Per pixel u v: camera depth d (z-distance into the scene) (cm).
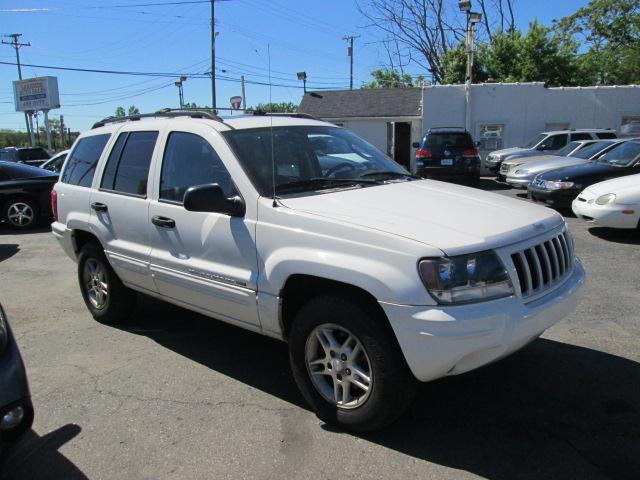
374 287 296
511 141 2164
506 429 333
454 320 279
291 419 352
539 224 334
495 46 2834
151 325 532
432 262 284
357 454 312
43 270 786
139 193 455
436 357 283
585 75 2925
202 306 411
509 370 410
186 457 314
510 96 2136
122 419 357
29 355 466
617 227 848
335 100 2827
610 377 395
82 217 518
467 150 1561
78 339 501
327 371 337
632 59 3241
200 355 458
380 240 300
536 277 317
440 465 300
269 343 482
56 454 321
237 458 311
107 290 521
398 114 2555
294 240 335
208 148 400
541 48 2745
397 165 471
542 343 457
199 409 368
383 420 316
